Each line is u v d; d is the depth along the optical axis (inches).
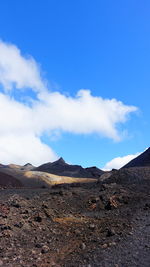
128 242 522.6
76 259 491.5
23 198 779.4
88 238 572.7
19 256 504.4
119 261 465.4
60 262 488.7
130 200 753.0
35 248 540.1
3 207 684.7
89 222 655.1
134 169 991.0
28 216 659.4
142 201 736.3
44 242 565.0
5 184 1843.0
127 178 930.7
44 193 851.4
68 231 615.2
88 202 764.6
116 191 813.2
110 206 731.4
